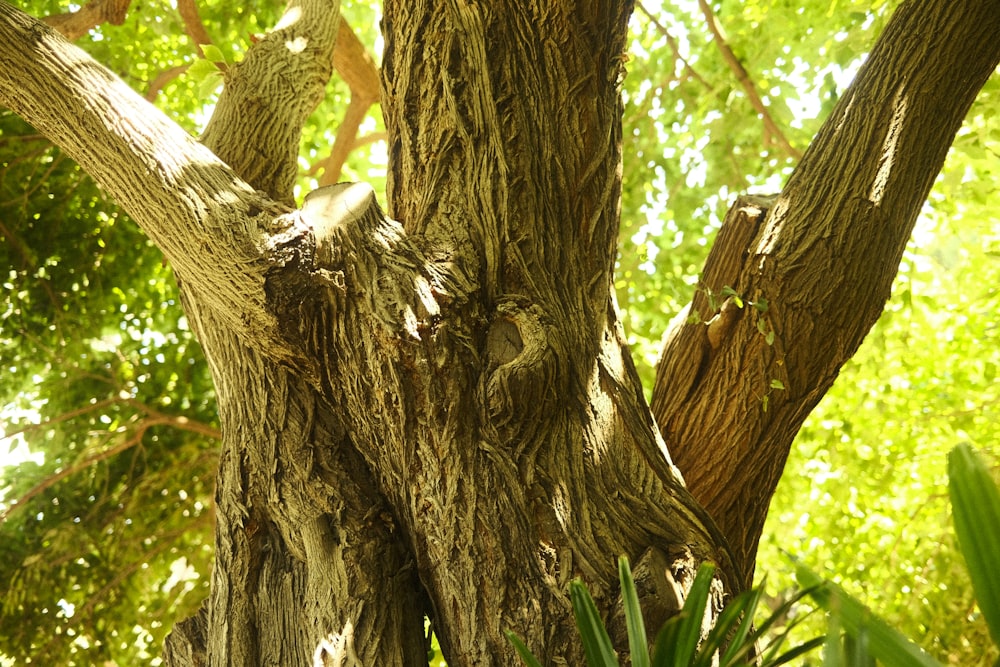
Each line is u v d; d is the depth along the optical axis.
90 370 4.68
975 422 4.43
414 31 2.39
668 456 2.23
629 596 1.61
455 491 2.02
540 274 2.21
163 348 4.77
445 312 2.10
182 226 2.05
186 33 4.06
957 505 1.20
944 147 2.35
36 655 4.24
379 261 2.12
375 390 2.08
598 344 2.23
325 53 2.64
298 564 2.10
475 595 1.98
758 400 2.32
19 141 4.30
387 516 2.12
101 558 4.45
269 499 2.13
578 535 2.03
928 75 2.32
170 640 2.18
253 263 2.04
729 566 2.12
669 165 4.41
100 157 2.07
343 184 2.21
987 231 4.02
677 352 2.45
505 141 2.29
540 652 1.93
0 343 4.46
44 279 4.41
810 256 2.29
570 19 2.37
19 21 2.07
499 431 2.06
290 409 2.16
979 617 3.51
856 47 3.48
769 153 4.18
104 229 4.54
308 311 2.08
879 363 3.98
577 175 2.34
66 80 2.06
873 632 1.31
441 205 2.26
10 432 4.27
